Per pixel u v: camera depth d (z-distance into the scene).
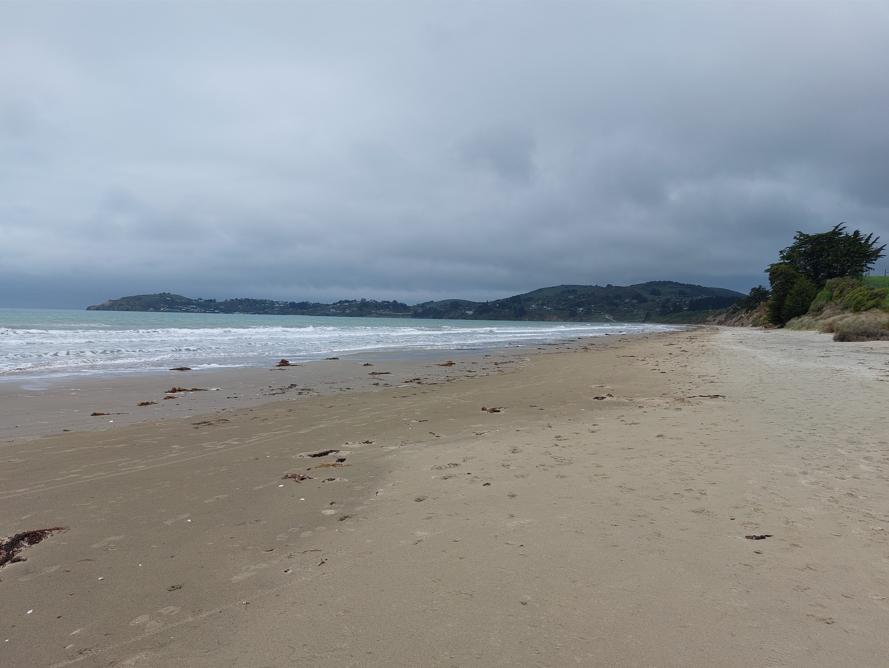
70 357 18.59
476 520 4.24
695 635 2.62
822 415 7.90
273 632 2.76
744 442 6.43
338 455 6.46
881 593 2.98
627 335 52.28
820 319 48.62
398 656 2.53
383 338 35.56
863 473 5.11
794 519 4.04
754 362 16.97
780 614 2.79
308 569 3.47
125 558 3.67
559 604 2.95
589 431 7.46
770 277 66.12
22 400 10.39
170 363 17.77
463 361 20.36
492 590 3.13
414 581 3.27
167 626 2.85
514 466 5.76
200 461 6.16
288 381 13.86
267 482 5.36
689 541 3.71
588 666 2.41
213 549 3.80
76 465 5.98
